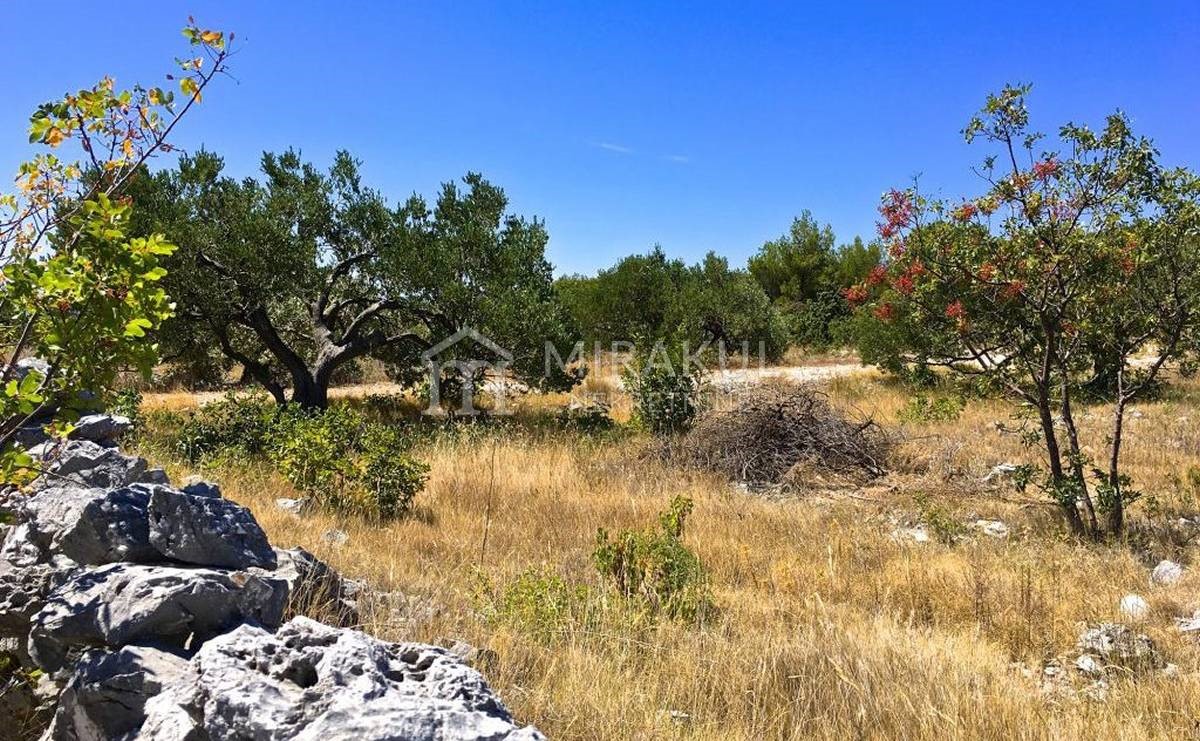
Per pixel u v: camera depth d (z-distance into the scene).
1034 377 8.91
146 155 3.43
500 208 16.59
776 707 4.09
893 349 18.94
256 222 14.11
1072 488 8.26
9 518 3.51
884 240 8.98
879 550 7.66
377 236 15.73
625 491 9.96
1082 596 6.37
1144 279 8.27
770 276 37.25
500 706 2.58
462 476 10.34
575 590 5.64
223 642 2.63
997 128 8.16
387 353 17.83
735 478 11.65
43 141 3.25
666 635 5.13
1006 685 4.58
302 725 2.21
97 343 3.04
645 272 28.38
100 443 5.54
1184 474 10.45
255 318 14.90
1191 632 5.62
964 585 6.50
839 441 12.11
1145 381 8.59
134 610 2.93
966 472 11.20
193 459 10.70
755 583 6.82
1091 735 4.01
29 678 3.07
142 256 3.06
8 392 2.99
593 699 3.85
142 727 2.50
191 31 3.42
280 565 4.16
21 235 3.26
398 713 2.17
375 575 5.53
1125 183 7.95
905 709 4.09
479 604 5.23
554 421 15.38
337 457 8.81
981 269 8.25
